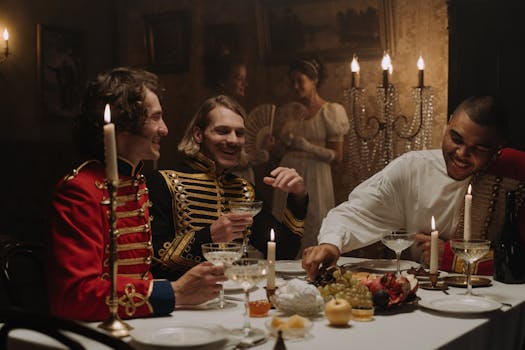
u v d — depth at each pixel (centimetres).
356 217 304
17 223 615
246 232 292
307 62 537
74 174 199
